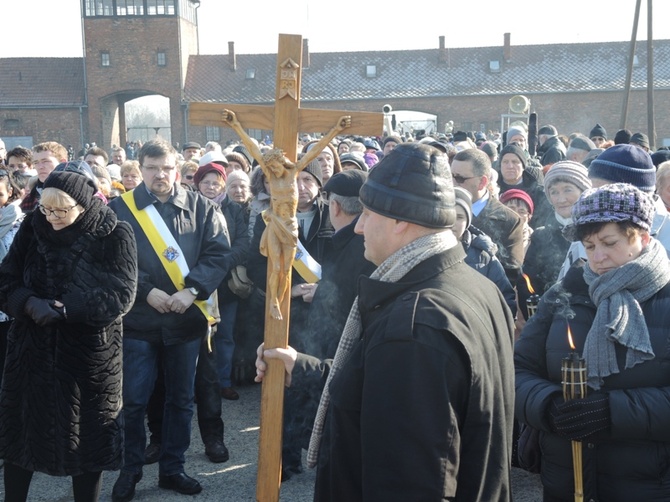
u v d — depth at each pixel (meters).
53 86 44.47
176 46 44.03
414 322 1.87
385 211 2.03
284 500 4.53
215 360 5.22
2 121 43.97
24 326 3.77
